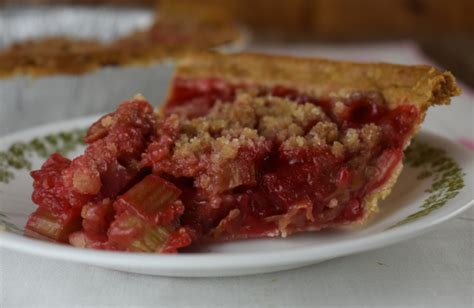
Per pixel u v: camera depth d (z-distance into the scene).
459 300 0.29
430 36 0.77
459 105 0.50
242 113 0.35
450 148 0.36
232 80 0.39
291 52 0.66
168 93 0.39
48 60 0.46
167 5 0.63
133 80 0.47
